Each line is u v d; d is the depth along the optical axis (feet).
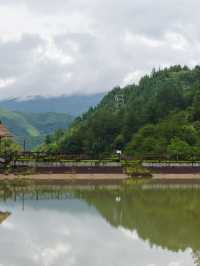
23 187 293.43
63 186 301.63
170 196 249.96
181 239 142.82
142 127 563.48
